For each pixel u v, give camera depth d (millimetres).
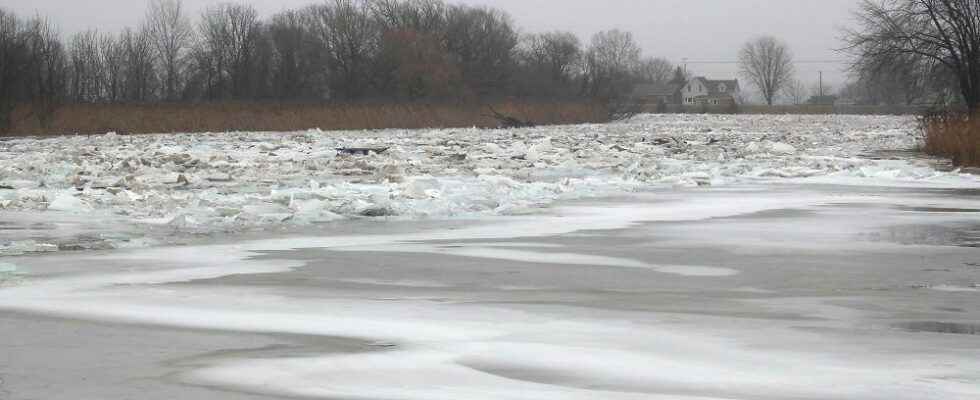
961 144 42406
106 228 20938
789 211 24469
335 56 142000
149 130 81250
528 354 10188
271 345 10555
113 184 31781
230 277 14898
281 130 89125
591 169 39875
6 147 55062
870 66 70875
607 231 20578
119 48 125062
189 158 41750
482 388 8977
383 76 135625
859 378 9266
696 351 10297
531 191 28844
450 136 72562
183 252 17562
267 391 8859
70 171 36062
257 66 133375
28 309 12398
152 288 13945
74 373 9391
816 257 16891
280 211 23422
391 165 38688
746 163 42812
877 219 22703
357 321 11766
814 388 8961
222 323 11633
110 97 122688
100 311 12305
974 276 14953
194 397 8641
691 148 55156
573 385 9086
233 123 87062
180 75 136250
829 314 12164
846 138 70250
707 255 17125
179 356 10062
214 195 26672
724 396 8734
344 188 28656
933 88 71812
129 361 9859
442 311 12352
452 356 10117
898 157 48906
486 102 120062
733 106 186125
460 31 153375
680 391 8891
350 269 15672
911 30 68375
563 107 120625
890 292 13664
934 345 10523
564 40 169625
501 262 16406
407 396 8727
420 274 15203
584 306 12672
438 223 22109
